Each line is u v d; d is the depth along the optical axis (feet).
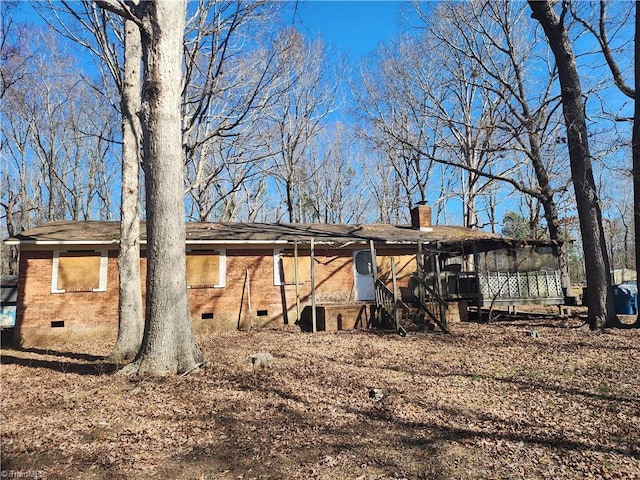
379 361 28.60
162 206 25.08
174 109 25.55
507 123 58.23
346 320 45.83
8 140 95.09
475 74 77.77
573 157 42.78
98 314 43.98
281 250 51.75
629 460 13.70
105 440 15.97
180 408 19.24
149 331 24.88
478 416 17.93
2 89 63.62
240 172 101.45
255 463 14.06
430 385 22.61
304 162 115.85
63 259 43.68
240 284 49.44
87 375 26.12
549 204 59.41
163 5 24.97
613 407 18.54
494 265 50.14
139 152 33.24
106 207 111.14
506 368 26.03
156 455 14.70
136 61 33.96
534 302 50.16
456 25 76.69
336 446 15.24
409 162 109.70
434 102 88.22
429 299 49.32
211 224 57.77
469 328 43.39
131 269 31.68
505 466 13.56
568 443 15.11
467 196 90.63
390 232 61.72
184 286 25.66
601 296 40.75
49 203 98.43
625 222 125.49
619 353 29.09
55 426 17.46
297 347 34.40
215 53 51.03
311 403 19.80
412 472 13.30
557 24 43.24
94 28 40.06
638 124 41.27
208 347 35.24
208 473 13.44
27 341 41.65
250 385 22.67
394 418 17.81
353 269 54.65
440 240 54.54
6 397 22.03
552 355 29.19
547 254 52.03
